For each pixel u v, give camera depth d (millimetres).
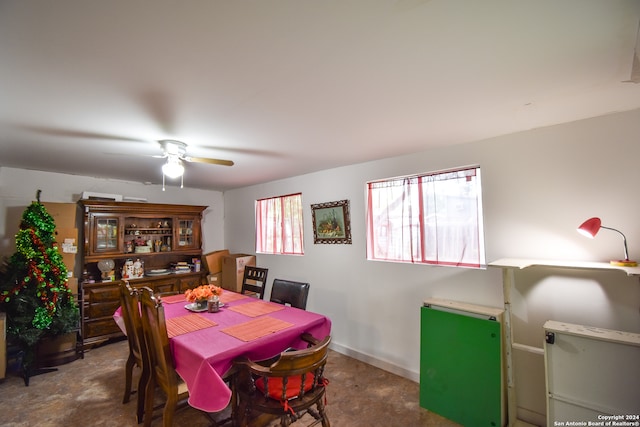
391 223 3031
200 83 1417
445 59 1242
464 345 2148
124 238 3936
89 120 1854
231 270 4297
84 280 3512
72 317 3051
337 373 2857
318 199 3627
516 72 1351
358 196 3217
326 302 3521
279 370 1583
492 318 2076
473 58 1236
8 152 2602
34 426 2098
